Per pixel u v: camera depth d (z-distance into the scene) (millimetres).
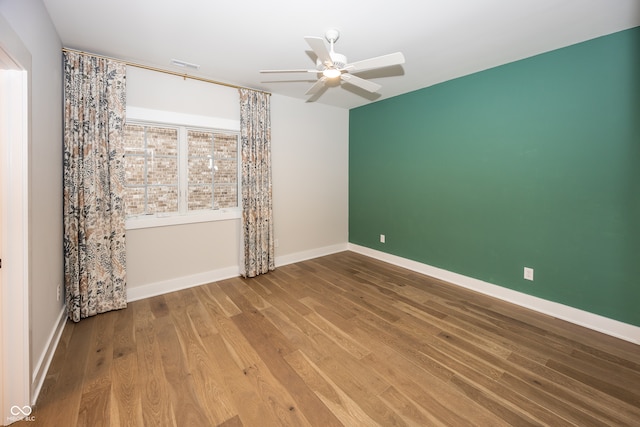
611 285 2432
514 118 2957
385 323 2617
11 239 1586
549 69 2697
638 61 2236
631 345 2271
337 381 1872
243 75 3322
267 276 3857
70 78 2547
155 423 1545
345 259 4648
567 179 2635
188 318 2703
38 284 1865
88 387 1802
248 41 2531
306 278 3783
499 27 2295
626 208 2336
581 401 1703
